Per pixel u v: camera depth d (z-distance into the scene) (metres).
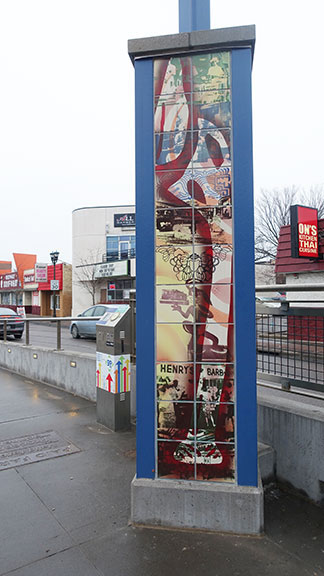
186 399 2.74
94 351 9.28
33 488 3.24
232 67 2.69
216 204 2.72
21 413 5.46
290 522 2.73
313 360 3.36
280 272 13.42
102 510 2.89
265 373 3.84
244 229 2.67
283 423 3.25
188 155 2.76
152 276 2.79
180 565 2.26
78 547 2.44
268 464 3.26
